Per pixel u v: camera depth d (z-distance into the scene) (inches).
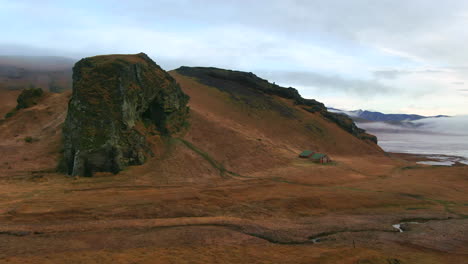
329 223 1572.3
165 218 1518.2
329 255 1067.9
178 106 3378.4
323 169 3046.3
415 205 1998.0
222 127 3730.3
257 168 2898.6
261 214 1681.8
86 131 2282.2
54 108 3587.6
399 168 3609.7
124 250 1063.6
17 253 995.9
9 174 2134.6
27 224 1307.8
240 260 1000.9
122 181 2126.0
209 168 2679.6
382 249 1238.3
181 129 3302.2
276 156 3341.5
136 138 2536.9
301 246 1230.3
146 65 3171.8
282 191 2124.8
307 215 1720.0
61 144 2684.5
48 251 1032.2
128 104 2583.7
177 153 2785.4
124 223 1380.4
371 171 3294.8
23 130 3112.7
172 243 1184.2
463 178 2940.5
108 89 2522.1
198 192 1948.8
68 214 1454.2
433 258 1147.9
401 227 1600.6
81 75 2664.9
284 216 1679.4
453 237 1439.5
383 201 2018.9
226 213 1660.9
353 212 1814.7
